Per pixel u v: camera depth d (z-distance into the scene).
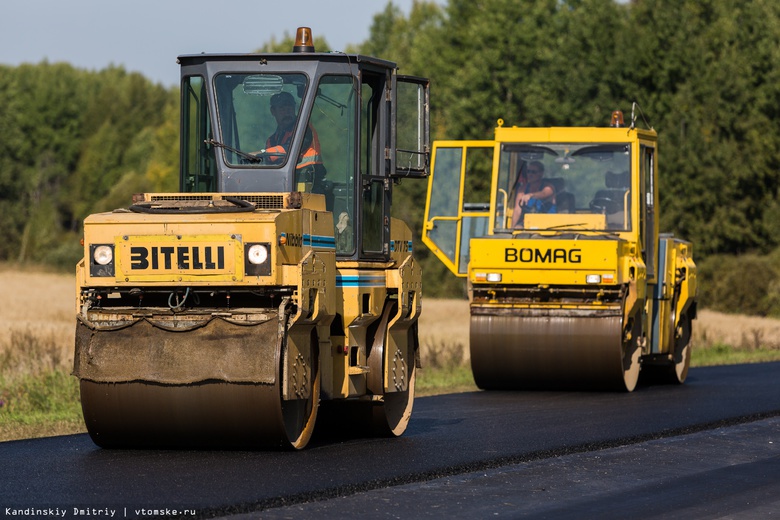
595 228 67.56
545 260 64.44
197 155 43.34
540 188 68.56
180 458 37.53
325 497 31.62
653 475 36.94
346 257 42.62
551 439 44.12
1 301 157.88
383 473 35.34
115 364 37.69
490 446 42.06
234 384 37.12
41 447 40.00
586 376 64.94
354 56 42.56
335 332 42.16
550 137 68.81
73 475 34.06
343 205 42.75
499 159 69.00
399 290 44.66
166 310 38.03
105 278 38.00
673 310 73.31
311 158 42.50
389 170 44.47
